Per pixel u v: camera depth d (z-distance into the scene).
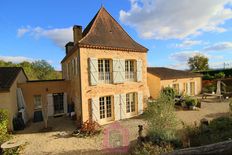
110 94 14.07
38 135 11.48
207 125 9.12
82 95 12.56
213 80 27.91
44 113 14.01
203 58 45.50
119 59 14.54
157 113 9.74
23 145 8.75
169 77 22.98
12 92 13.25
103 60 13.89
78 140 10.36
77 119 14.09
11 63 37.66
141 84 16.14
